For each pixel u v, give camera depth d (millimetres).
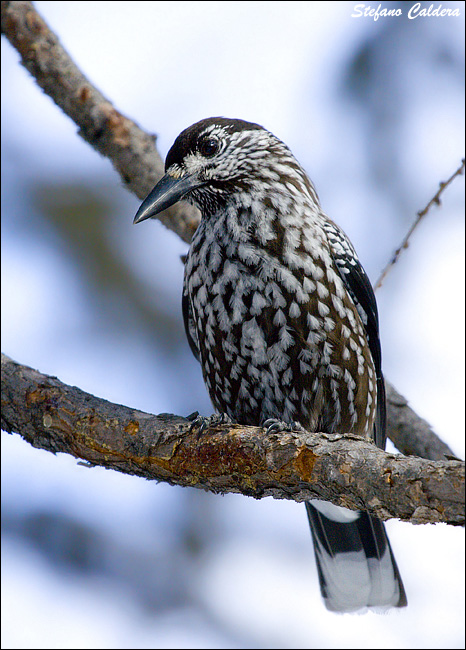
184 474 7141
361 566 9875
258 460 6715
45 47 9461
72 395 7727
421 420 9641
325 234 9117
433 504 5688
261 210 8992
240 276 8789
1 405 7887
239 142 9352
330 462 6305
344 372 8883
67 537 10906
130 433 7359
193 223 10172
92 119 9648
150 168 9742
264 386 8977
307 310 8711
